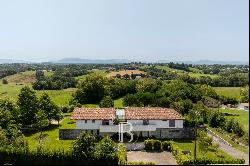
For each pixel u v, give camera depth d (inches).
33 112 3590.1
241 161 1701.5
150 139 2972.4
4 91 7032.5
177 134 3171.8
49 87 7278.5
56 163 1937.7
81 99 5383.9
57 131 3484.3
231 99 3336.6
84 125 3171.8
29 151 2085.4
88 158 2053.4
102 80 5487.2
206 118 3518.7
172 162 2341.3
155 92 4835.1
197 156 2374.5
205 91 4293.8
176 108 3934.5
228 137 2822.3
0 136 2317.9
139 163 1814.7
